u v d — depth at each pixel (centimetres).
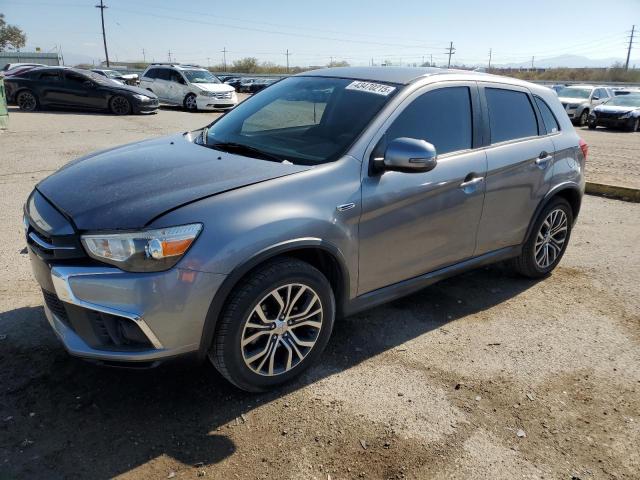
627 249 549
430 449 255
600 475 246
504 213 393
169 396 282
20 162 852
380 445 255
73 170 310
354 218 294
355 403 285
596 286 456
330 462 243
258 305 264
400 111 326
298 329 298
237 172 282
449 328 373
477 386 307
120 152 337
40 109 1706
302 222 269
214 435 256
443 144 348
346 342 346
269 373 283
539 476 243
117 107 1692
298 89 385
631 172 997
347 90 354
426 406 286
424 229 336
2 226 531
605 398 302
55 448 242
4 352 311
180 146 343
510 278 468
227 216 251
